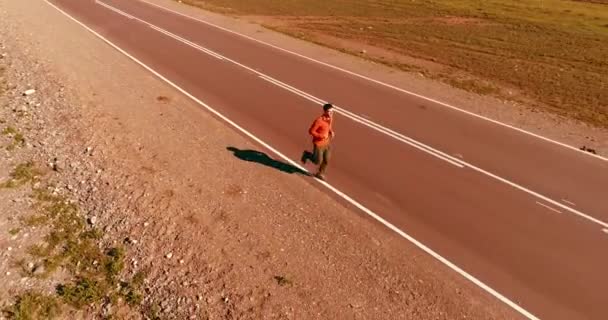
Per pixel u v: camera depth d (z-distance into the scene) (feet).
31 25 86.74
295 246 30.40
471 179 40.27
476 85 69.97
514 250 31.37
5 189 35.99
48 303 26.27
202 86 60.23
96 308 26.08
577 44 109.40
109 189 36.27
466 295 27.27
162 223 32.35
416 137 48.11
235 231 31.63
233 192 36.29
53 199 35.14
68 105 51.24
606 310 26.68
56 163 39.83
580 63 91.97
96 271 28.60
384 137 47.73
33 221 32.65
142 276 28.04
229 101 55.47
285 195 36.35
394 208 35.53
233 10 130.41
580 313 26.40
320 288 27.04
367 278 27.99
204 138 45.29
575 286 28.40
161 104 53.11
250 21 114.21
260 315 25.14
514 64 88.84
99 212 33.76
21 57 67.77
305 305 25.84
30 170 38.68
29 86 57.06
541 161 44.04
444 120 53.11
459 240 32.14
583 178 41.06
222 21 105.81
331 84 64.03
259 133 47.29
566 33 121.19
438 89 64.85
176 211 33.60
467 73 79.30
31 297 26.58
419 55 92.07
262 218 33.17
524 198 37.63
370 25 122.93
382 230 32.76
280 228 32.14
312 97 58.34
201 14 113.19
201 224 32.24
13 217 32.96
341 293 26.76
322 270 28.43
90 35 83.20
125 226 32.24
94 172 38.52
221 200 35.12
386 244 31.19
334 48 88.38
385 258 29.81
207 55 75.25
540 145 47.62
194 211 33.65
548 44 108.78
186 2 133.80
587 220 34.99
